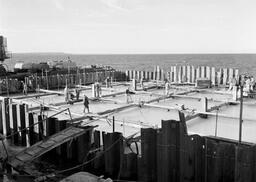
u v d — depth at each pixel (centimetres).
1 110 1509
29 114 1312
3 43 3338
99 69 3669
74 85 2962
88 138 1091
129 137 1123
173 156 905
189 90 2467
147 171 939
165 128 895
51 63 4241
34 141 1316
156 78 3403
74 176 838
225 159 845
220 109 1769
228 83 2764
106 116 1498
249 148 785
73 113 1609
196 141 872
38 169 1053
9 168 1019
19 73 3130
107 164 1007
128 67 7031
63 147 1152
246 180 791
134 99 2138
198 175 882
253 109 1777
